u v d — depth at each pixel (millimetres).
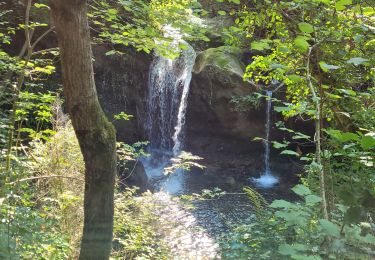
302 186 1850
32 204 4488
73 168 5402
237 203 8516
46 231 3965
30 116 6664
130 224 4973
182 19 4473
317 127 2283
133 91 12156
